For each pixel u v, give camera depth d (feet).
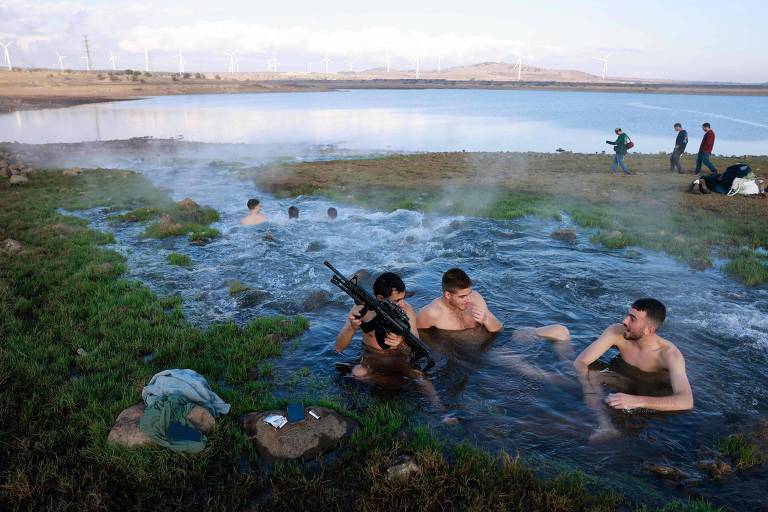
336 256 33.88
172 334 22.30
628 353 19.31
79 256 33.35
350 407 17.17
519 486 13.33
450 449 14.98
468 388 18.15
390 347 19.65
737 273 29.84
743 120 194.59
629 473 13.89
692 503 12.63
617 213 45.06
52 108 237.86
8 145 106.52
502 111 254.27
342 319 24.39
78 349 20.74
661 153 92.07
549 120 195.93
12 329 22.36
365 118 203.10
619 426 15.85
